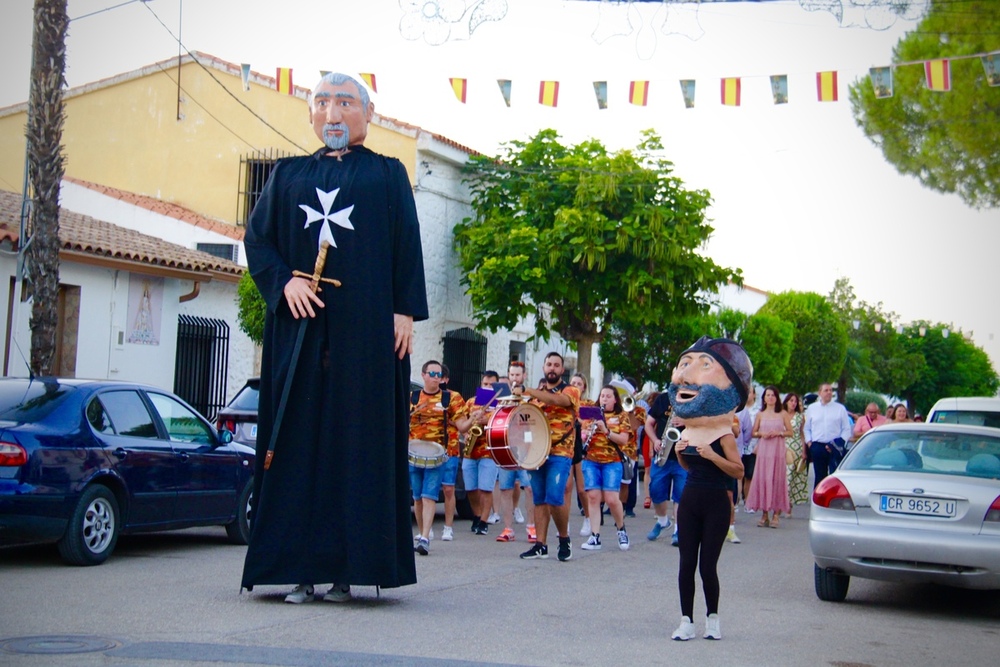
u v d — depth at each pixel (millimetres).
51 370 14898
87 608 7895
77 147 30281
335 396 8391
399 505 8562
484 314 26750
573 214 25031
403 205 8664
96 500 10391
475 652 6930
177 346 22438
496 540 14172
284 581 8297
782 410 19141
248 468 12688
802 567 12578
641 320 25875
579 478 14977
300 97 28703
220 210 29219
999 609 10156
